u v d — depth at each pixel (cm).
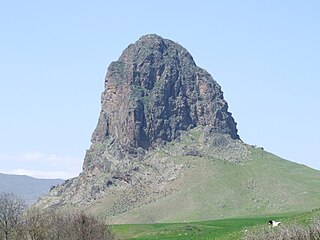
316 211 6350
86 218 9625
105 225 9912
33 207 10631
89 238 9512
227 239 6681
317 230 3959
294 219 6134
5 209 10394
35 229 9750
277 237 4050
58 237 9550
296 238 3991
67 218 9831
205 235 10131
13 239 10000
